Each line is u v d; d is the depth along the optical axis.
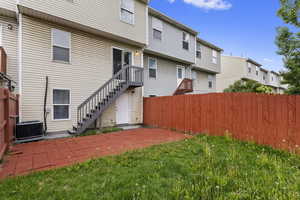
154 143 5.61
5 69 5.91
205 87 17.39
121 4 9.11
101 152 4.58
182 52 13.53
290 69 7.51
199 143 5.40
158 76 12.41
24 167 3.52
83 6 7.59
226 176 2.83
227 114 6.41
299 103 4.54
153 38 11.38
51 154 4.41
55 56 7.19
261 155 3.97
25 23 6.43
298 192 2.31
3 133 4.22
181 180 2.74
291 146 4.61
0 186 2.59
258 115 5.47
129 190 2.43
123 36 9.04
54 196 2.29
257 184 2.56
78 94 7.79
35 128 5.96
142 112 10.51
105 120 8.76
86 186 2.57
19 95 6.22
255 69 24.27
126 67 8.76
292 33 7.10
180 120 8.27
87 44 8.20
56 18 6.87
